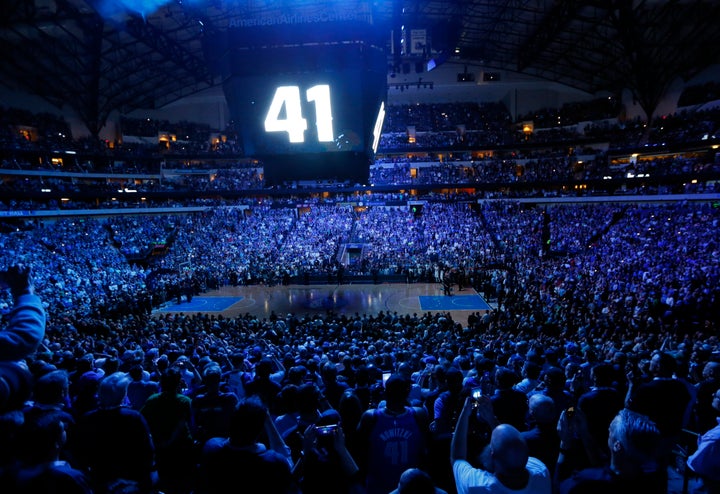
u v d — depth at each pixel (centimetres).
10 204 4281
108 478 382
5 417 288
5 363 288
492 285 3369
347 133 1117
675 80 4897
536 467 316
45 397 407
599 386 485
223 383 711
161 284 3525
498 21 4628
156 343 1548
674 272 2738
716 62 4388
